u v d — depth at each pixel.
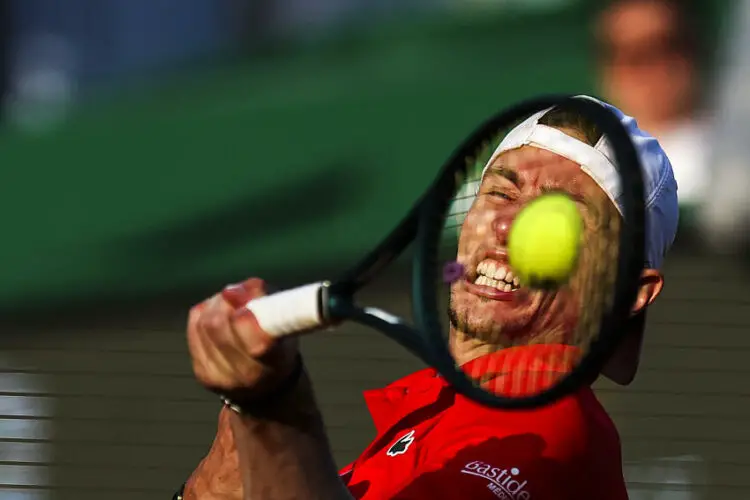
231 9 22.81
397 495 6.27
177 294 17.67
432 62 16.98
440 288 7.36
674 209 7.50
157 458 18.11
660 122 15.38
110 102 18.30
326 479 5.44
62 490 18.14
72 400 18.17
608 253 6.78
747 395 16.92
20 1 23.64
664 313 16.94
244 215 17.34
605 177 6.84
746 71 14.94
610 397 17.12
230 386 5.21
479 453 6.42
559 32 16.00
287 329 5.18
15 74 23.27
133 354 18.08
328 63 17.70
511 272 7.08
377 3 17.78
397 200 16.89
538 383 6.71
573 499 6.45
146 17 24.16
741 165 15.23
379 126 16.98
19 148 17.89
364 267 5.54
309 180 17.14
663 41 15.07
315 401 5.47
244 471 5.41
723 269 16.50
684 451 16.95
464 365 7.10
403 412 7.56
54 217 17.84
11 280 17.98
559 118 7.11
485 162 7.49
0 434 18.14
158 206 17.59
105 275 17.78
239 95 17.66
